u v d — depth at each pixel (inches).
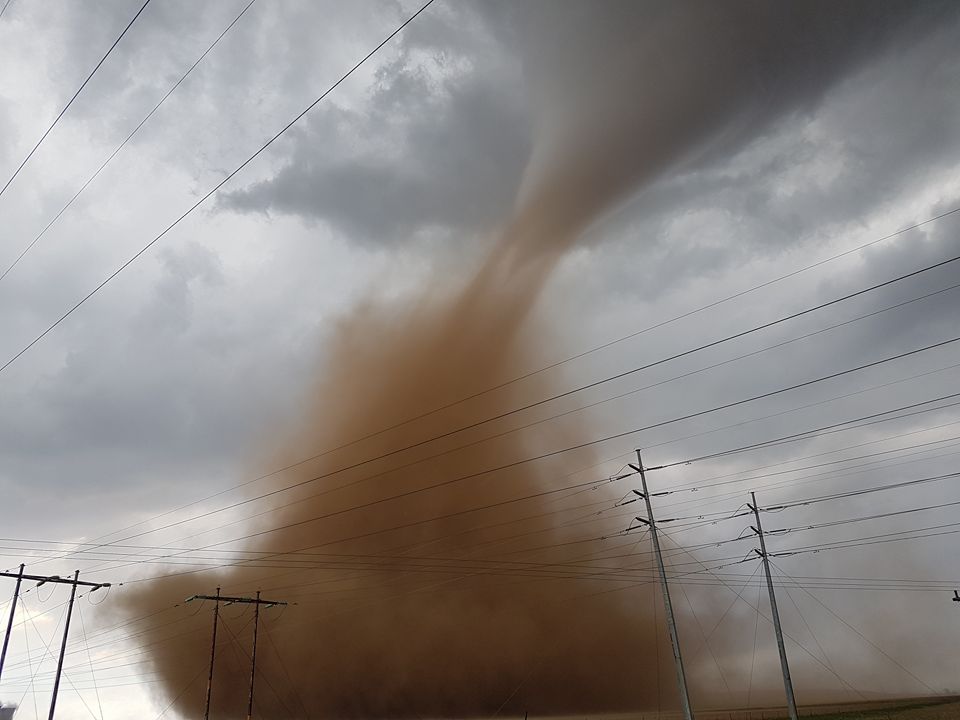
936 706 2502.5
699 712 3309.5
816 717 2310.5
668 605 1417.3
